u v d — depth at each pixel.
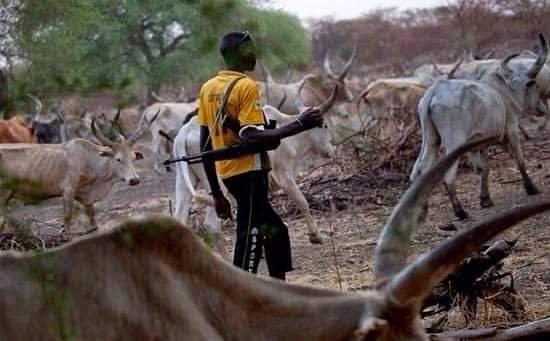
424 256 3.05
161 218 3.24
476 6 29.09
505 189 12.31
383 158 13.47
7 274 3.17
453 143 10.99
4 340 3.08
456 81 11.16
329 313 3.25
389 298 3.09
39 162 11.97
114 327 3.15
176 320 3.20
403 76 32.34
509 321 6.30
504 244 6.12
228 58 6.15
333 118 18.88
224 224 11.58
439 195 12.29
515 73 12.05
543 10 26.44
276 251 6.33
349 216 11.52
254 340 3.26
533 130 17.61
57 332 3.11
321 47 35.12
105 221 13.02
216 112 6.18
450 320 6.41
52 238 11.01
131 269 3.21
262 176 6.21
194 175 9.66
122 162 12.55
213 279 3.29
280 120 10.17
